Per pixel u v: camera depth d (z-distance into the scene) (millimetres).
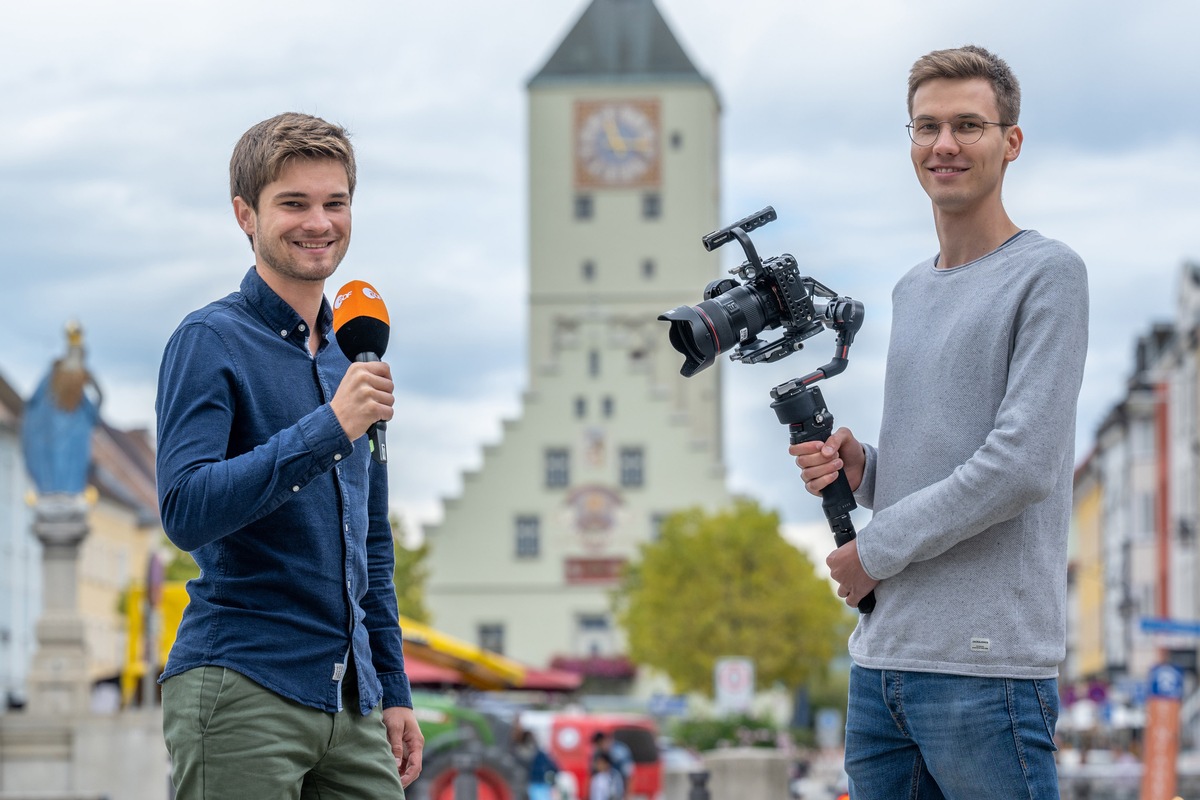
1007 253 4512
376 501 4746
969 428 4453
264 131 4395
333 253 4418
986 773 4344
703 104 89938
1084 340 4375
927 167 4586
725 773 17922
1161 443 65000
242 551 4270
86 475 23844
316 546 4316
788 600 63594
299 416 4355
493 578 78938
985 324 4449
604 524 78938
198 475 4125
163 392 4301
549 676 35062
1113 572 75500
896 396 4602
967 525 4289
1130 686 50844
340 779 4406
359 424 4141
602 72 90312
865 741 4574
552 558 79000
